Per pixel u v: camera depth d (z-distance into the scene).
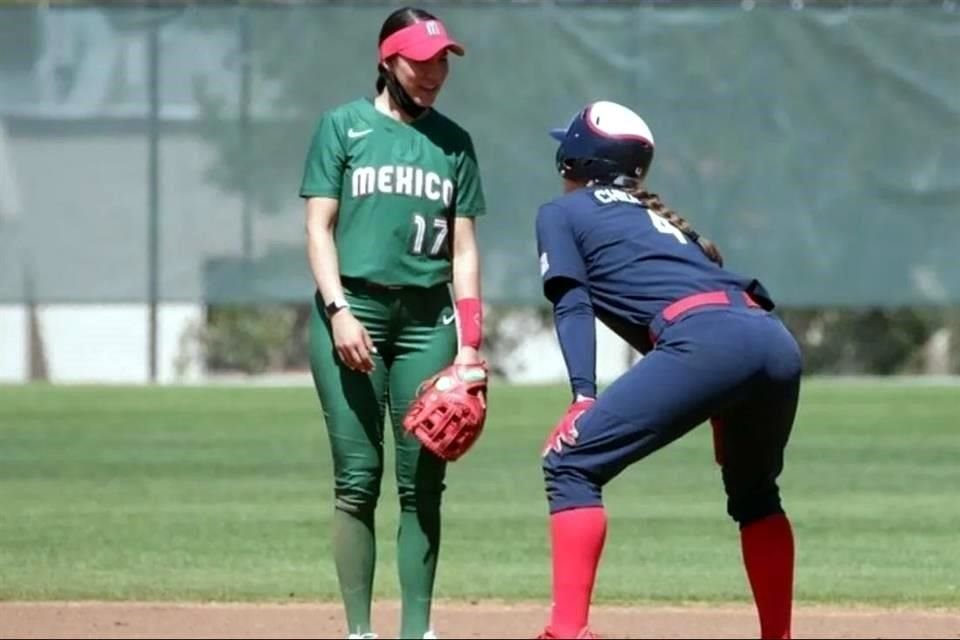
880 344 87.94
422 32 27.11
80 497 47.78
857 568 38.03
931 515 45.19
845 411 66.56
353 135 27.23
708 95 70.56
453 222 27.75
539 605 33.84
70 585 35.53
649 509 46.56
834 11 70.62
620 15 70.56
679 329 24.81
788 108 70.75
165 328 92.69
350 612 27.47
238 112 70.88
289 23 70.81
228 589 35.12
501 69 70.50
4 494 48.50
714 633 31.09
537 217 26.11
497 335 88.62
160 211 70.94
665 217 26.05
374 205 27.08
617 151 26.34
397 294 27.20
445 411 26.48
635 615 33.03
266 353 93.00
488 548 40.53
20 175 71.06
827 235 70.75
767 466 26.31
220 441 58.69
